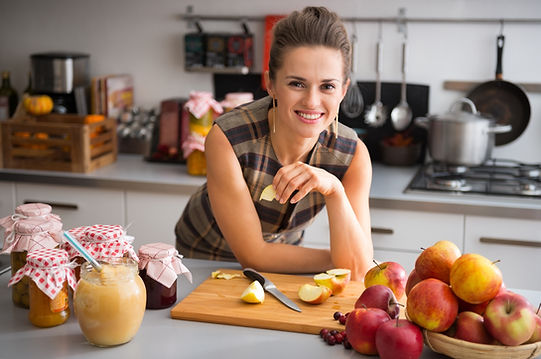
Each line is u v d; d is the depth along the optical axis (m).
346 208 1.64
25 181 3.07
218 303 1.43
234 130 1.68
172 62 3.50
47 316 1.32
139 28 3.50
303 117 1.50
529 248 2.63
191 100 2.98
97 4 3.53
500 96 3.15
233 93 3.35
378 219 2.74
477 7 3.12
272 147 1.69
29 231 1.38
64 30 3.60
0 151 3.11
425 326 1.17
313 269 1.71
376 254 2.77
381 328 1.17
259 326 1.35
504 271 2.67
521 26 3.09
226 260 2.06
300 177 1.56
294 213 1.80
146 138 3.46
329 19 1.47
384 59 3.26
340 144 1.73
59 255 1.32
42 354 1.22
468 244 2.68
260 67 3.39
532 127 3.15
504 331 1.12
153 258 1.42
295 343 1.28
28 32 3.64
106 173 3.07
